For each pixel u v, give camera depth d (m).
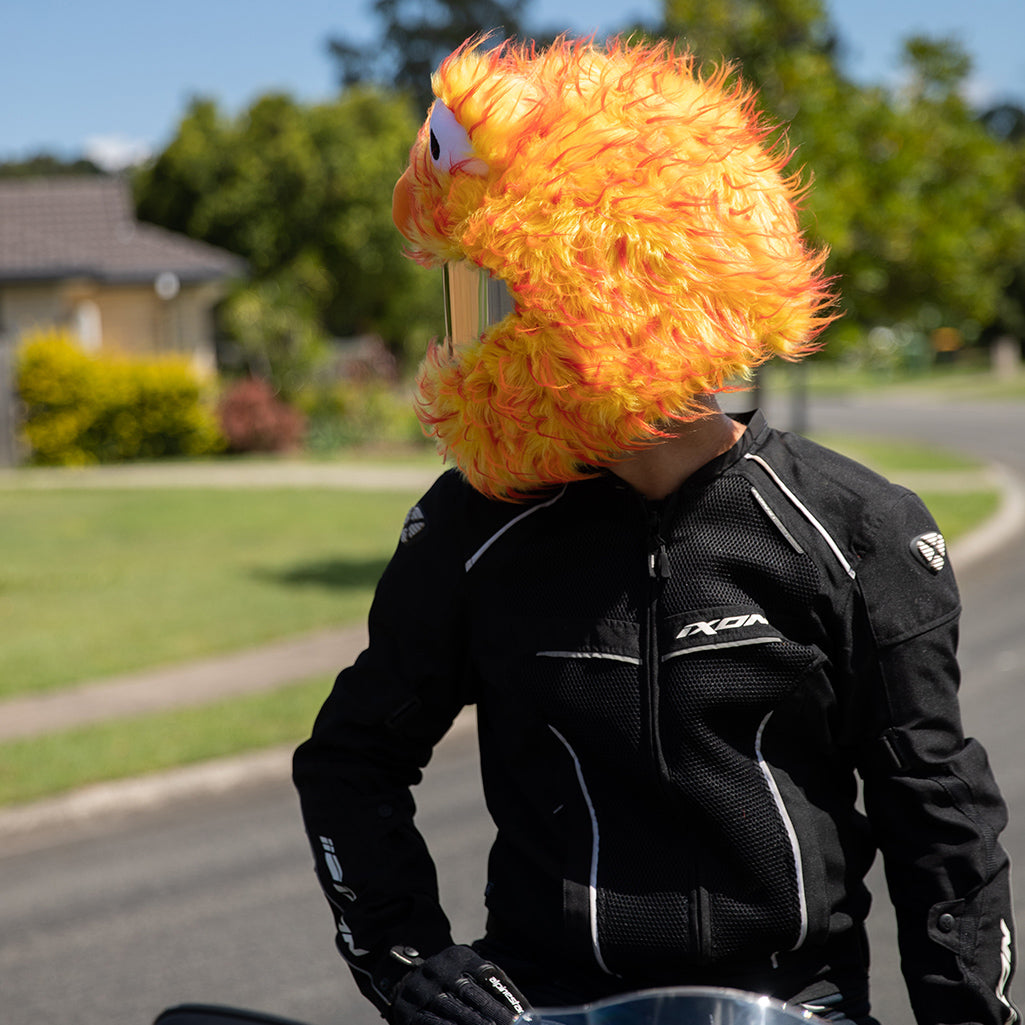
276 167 34.50
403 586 1.45
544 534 1.36
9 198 25.95
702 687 1.29
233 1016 1.61
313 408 23.67
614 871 1.33
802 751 1.35
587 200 1.19
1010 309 49.94
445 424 1.32
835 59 13.52
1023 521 13.64
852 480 1.36
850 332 11.71
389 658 1.46
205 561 11.91
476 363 1.26
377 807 1.45
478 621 1.40
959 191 12.41
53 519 14.84
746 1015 1.16
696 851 1.31
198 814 5.47
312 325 25.56
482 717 1.47
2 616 9.52
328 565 11.59
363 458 21.98
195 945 4.10
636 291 1.18
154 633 8.88
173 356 22.56
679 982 1.33
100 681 7.59
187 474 19.36
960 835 1.32
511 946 1.44
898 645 1.32
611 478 1.33
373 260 34.50
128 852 5.04
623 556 1.33
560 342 1.19
